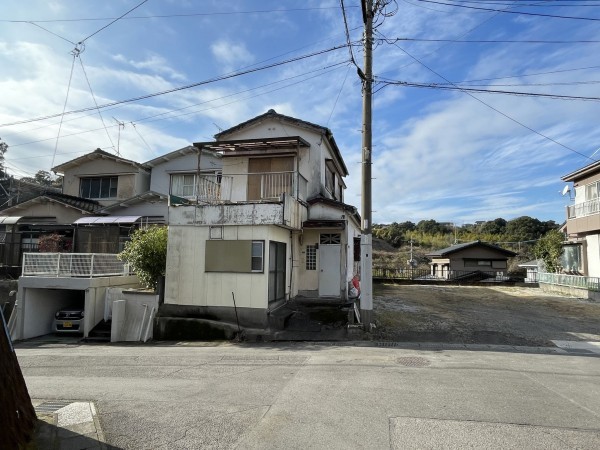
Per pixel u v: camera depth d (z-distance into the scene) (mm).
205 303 11336
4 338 3771
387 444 3766
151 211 19375
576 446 3705
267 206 11047
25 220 20297
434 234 57812
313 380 6031
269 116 15023
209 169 19812
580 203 19922
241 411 4723
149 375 6789
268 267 11047
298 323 10859
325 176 15641
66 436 3980
